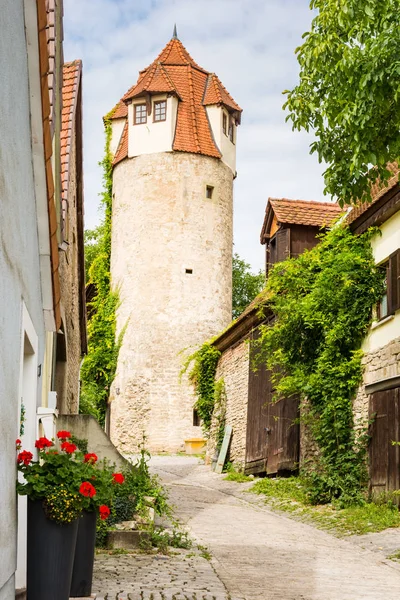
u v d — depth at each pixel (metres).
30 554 5.84
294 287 17.52
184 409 36.09
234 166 40.03
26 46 5.50
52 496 5.79
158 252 37.12
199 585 7.68
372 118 10.60
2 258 4.29
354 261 15.96
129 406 36.56
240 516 14.66
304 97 11.32
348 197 11.48
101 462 11.54
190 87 39.34
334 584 8.24
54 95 8.26
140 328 36.81
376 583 8.45
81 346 25.42
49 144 6.23
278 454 20.36
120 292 37.94
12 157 4.72
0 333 4.28
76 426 11.63
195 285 37.25
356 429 15.70
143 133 38.12
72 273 16.27
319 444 16.39
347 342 16.23
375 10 10.55
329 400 16.34
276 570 9.05
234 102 40.34
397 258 14.55
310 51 11.01
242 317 23.44
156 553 9.84
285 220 22.17
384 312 15.66
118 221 38.69
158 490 12.26
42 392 9.49
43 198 6.49
